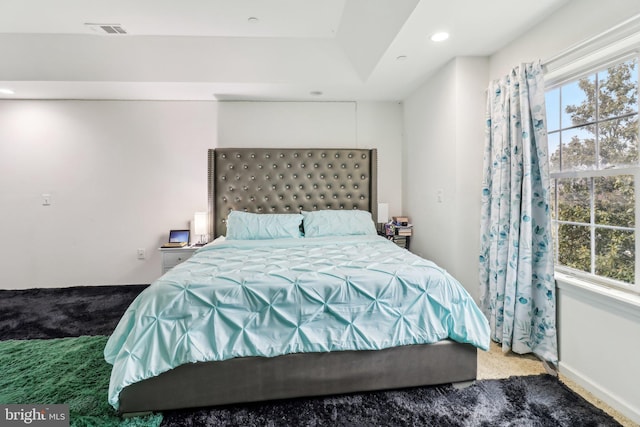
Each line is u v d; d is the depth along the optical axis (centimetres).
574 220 195
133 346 148
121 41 270
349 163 367
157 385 153
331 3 228
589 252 185
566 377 188
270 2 226
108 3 224
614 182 170
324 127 371
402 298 172
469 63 252
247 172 357
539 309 206
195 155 363
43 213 353
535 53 206
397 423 150
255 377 159
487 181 241
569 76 192
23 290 345
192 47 277
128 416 153
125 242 362
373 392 173
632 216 161
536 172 208
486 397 168
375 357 168
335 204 367
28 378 184
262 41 277
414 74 289
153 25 252
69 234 356
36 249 353
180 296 157
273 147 367
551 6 186
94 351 216
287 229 317
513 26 207
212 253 246
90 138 354
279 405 163
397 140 376
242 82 301
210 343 154
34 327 256
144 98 350
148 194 362
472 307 180
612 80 168
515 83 211
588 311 174
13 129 346
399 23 206
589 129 183
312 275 174
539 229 207
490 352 218
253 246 270
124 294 332
